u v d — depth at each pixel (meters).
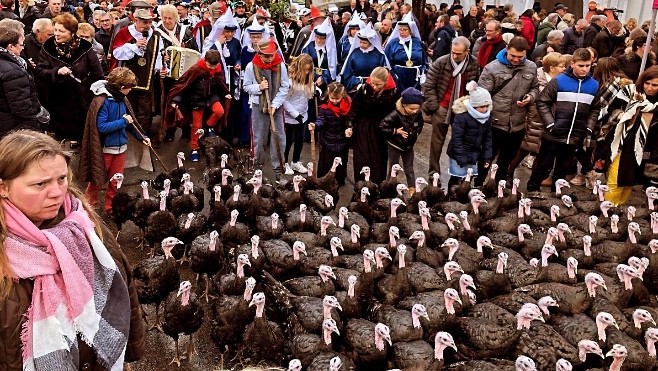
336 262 6.46
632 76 10.15
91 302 2.54
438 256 6.68
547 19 15.72
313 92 10.12
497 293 6.16
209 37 11.16
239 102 11.20
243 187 8.43
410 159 9.16
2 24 7.11
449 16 16.38
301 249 6.33
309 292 5.85
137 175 9.70
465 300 5.79
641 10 17.19
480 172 9.19
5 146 2.41
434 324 5.36
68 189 2.70
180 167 8.70
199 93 10.16
